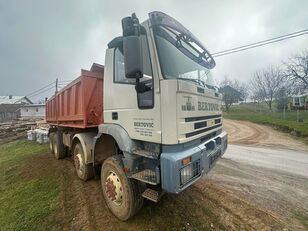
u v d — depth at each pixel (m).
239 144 10.36
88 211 3.43
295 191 4.10
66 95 5.60
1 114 44.44
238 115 30.78
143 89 2.58
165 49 2.62
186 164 2.35
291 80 26.23
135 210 2.89
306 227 2.88
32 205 3.85
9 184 5.22
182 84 2.39
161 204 3.45
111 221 3.11
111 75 3.22
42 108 45.78
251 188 4.21
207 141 3.10
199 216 3.13
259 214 3.19
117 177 3.07
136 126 2.76
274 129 16.25
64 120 6.02
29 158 7.75
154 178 2.49
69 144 5.95
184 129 2.41
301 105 29.03
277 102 33.78
